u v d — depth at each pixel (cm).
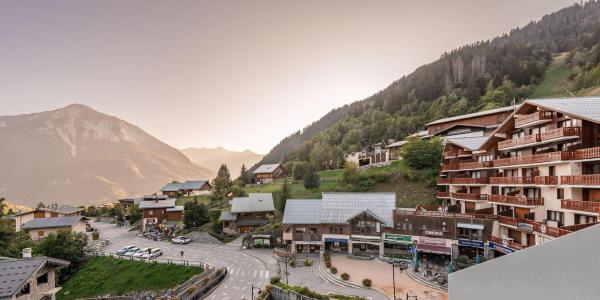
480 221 5412
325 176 11531
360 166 11356
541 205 4519
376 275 5303
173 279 6262
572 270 489
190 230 9506
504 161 5253
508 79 15512
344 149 15462
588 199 3884
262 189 12088
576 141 4041
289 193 10156
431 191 8075
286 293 4878
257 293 5131
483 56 18362
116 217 13388
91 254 7756
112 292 6344
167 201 11669
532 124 4669
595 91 11462
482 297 791
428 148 8706
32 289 3067
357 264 5912
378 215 6562
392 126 14938
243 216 9588
